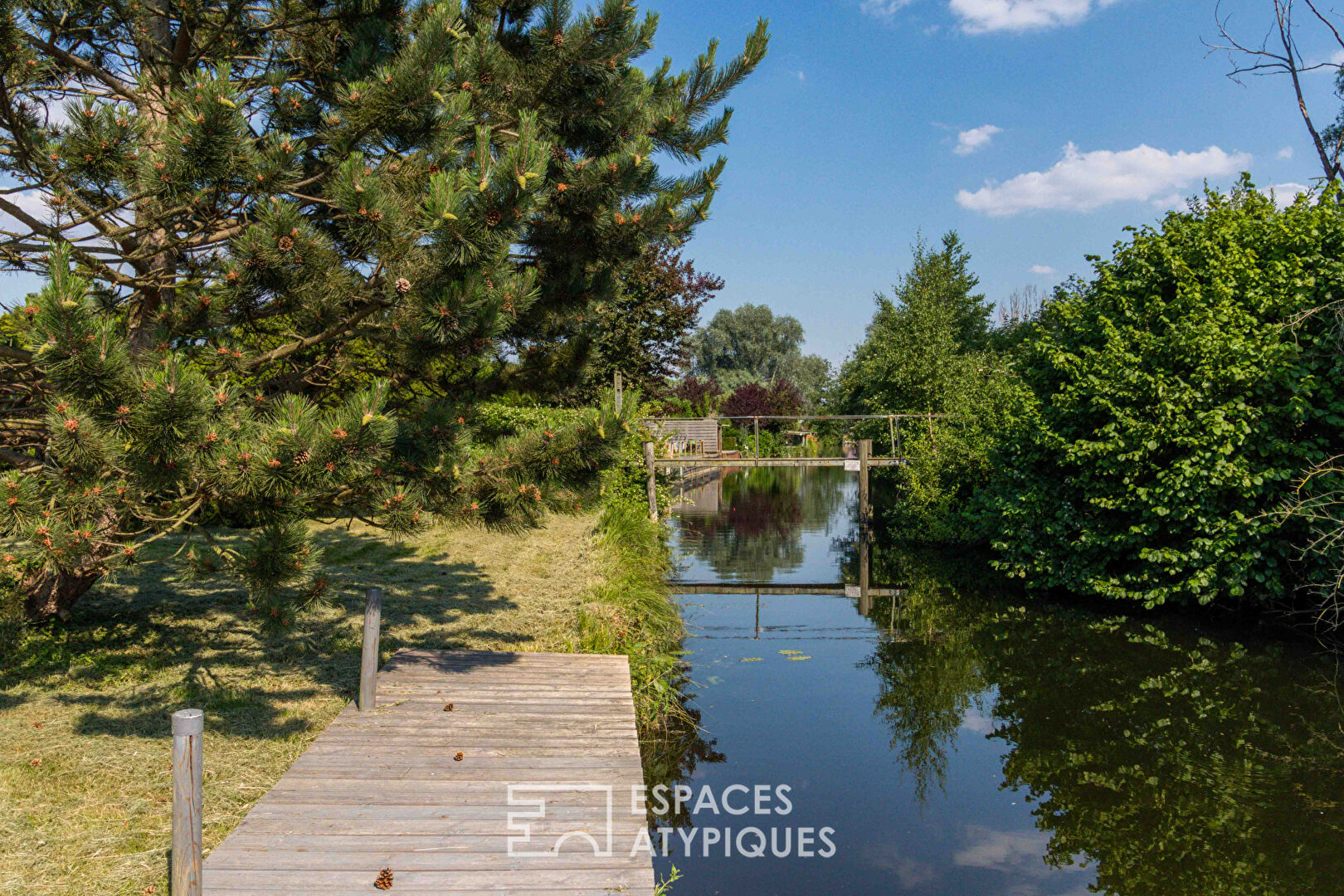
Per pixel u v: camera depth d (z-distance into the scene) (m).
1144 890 4.16
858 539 16.86
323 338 4.97
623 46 5.78
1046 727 6.47
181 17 5.20
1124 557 10.34
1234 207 10.24
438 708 4.97
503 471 4.75
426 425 4.51
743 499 27.11
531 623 7.31
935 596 11.55
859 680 7.71
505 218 4.12
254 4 5.43
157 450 3.54
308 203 5.44
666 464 16.28
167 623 6.59
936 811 5.07
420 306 4.32
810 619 10.28
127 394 3.53
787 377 70.25
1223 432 8.71
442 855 3.24
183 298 4.75
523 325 6.24
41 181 4.69
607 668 5.89
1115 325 10.33
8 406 5.18
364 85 4.65
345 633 6.67
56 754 4.15
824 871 4.34
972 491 15.10
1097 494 10.13
